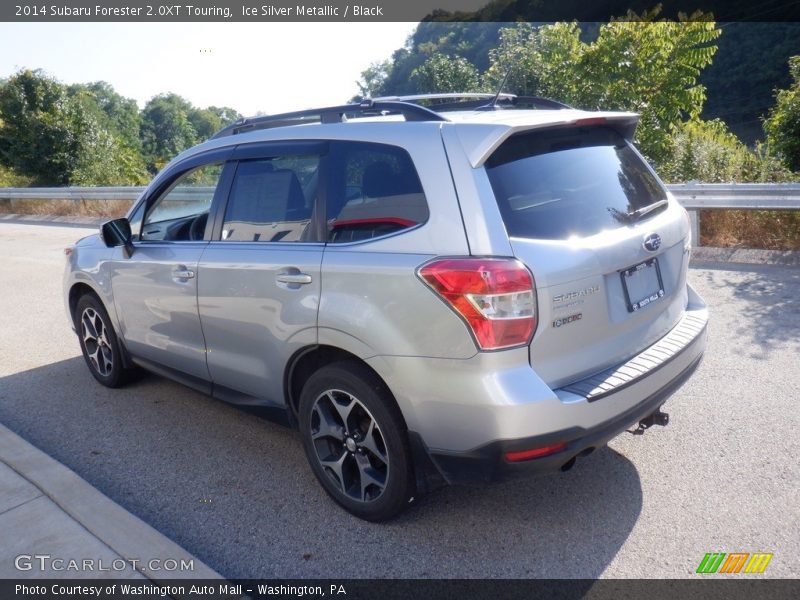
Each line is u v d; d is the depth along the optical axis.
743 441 3.92
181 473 4.03
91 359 5.52
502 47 16.09
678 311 3.65
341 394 3.34
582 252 2.95
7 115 28.16
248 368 3.85
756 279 7.05
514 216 2.90
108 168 29.88
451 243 2.88
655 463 3.78
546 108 4.01
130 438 4.54
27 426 4.80
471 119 3.15
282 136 3.78
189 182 4.29
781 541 3.07
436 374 2.89
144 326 4.66
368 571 3.05
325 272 3.26
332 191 3.40
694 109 15.34
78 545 3.24
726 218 8.68
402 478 3.15
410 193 3.07
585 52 14.94
